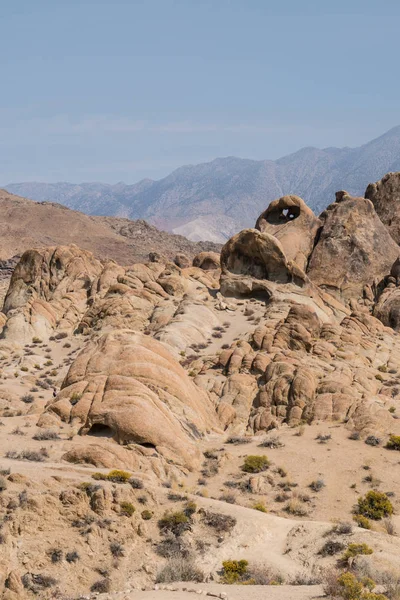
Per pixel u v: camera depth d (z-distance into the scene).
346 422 53.62
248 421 57.66
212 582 29.41
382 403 57.34
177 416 49.19
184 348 76.62
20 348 85.00
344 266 99.94
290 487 42.81
